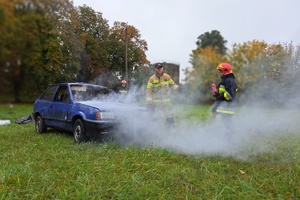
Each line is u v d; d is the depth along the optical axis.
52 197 2.57
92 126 4.82
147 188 2.73
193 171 3.29
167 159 3.86
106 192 2.63
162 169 3.35
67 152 4.16
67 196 2.52
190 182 2.98
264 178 3.05
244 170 3.44
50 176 3.00
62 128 5.71
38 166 3.43
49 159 3.83
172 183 2.90
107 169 3.30
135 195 2.60
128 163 3.56
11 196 2.51
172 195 2.65
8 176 2.95
